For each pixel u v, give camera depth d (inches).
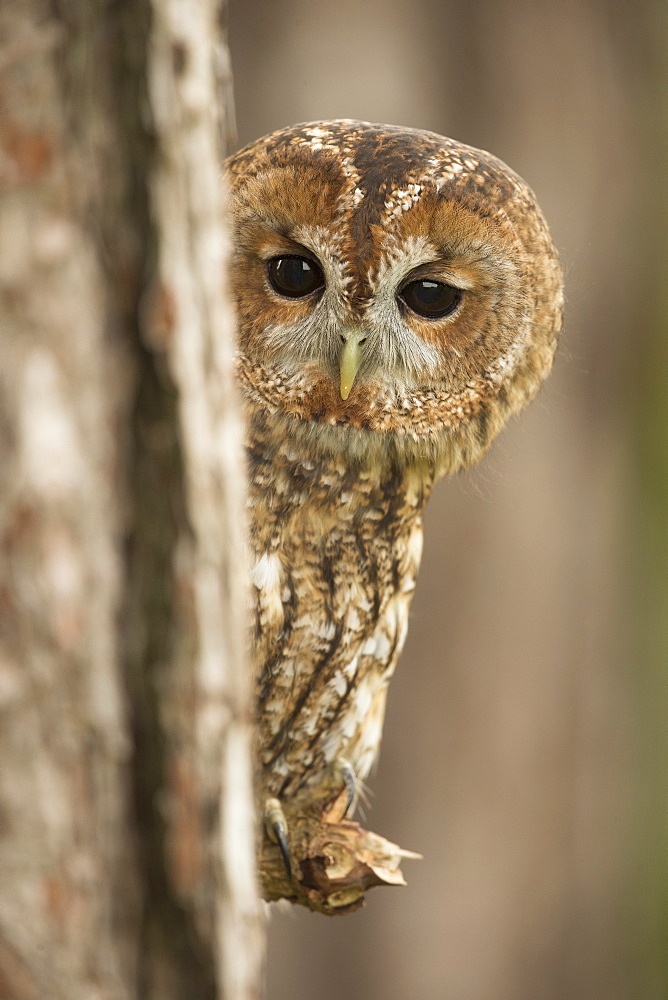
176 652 169.3
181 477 168.2
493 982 194.2
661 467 214.1
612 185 195.0
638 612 218.2
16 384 156.8
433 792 193.2
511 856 194.1
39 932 163.2
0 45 156.1
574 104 193.5
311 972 193.3
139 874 169.3
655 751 222.7
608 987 204.1
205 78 169.5
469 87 192.1
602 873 200.2
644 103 196.5
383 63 190.5
